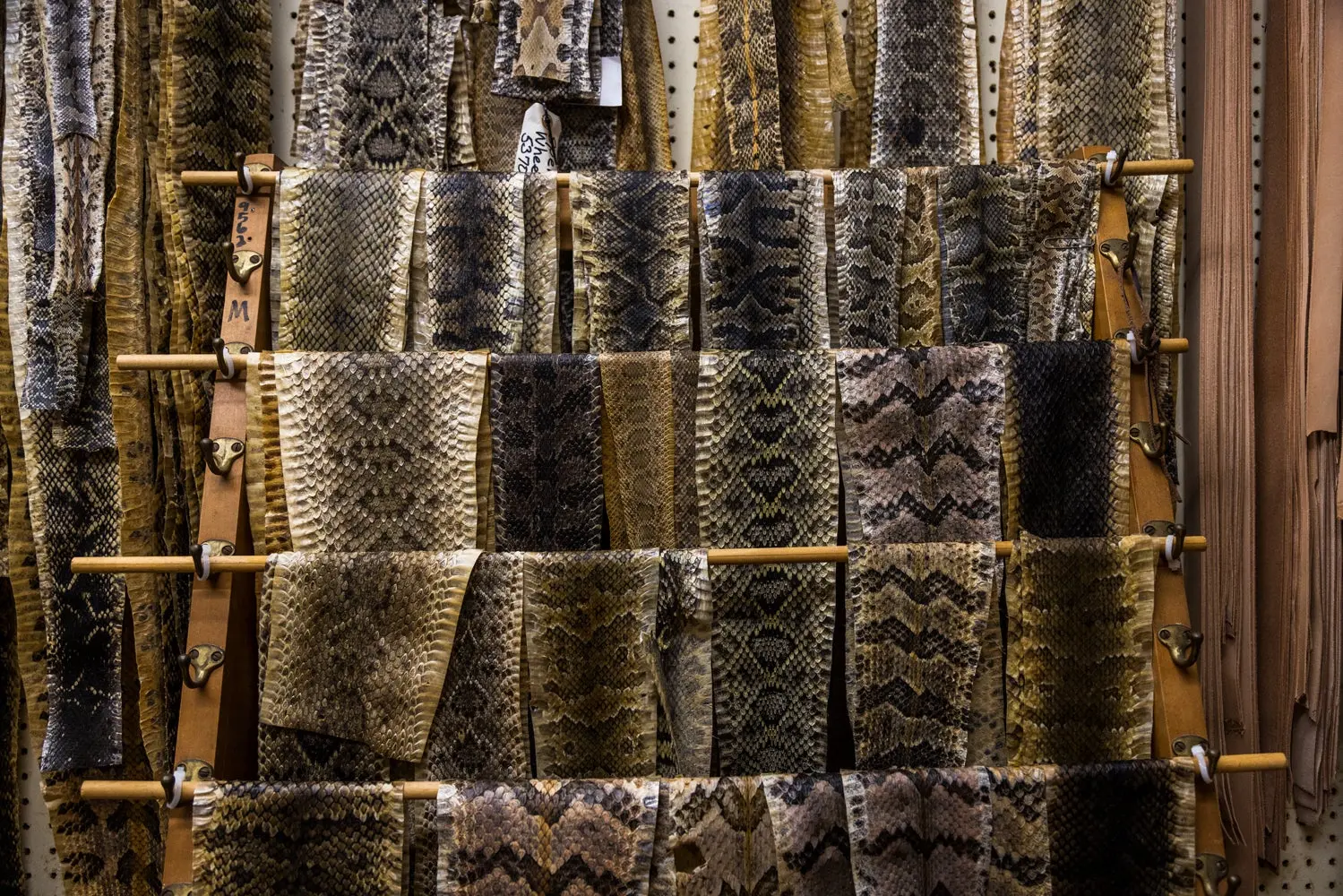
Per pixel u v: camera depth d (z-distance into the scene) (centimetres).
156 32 110
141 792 87
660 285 101
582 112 112
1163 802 89
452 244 99
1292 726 115
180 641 108
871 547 93
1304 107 112
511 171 108
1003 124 116
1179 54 121
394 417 94
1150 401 96
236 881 84
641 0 115
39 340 105
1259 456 117
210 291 104
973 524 96
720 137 110
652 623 91
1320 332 111
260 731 90
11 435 107
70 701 104
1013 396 96
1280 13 117
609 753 92
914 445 96
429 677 89
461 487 94
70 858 105
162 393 107
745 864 87
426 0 109
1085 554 93
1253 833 111
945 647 93
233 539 91
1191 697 93
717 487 96
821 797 87
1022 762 93
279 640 89
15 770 111
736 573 96
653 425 98
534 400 96
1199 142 118
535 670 91
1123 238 101
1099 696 93
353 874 86
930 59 112
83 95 105
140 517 104
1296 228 113
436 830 87
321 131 108
